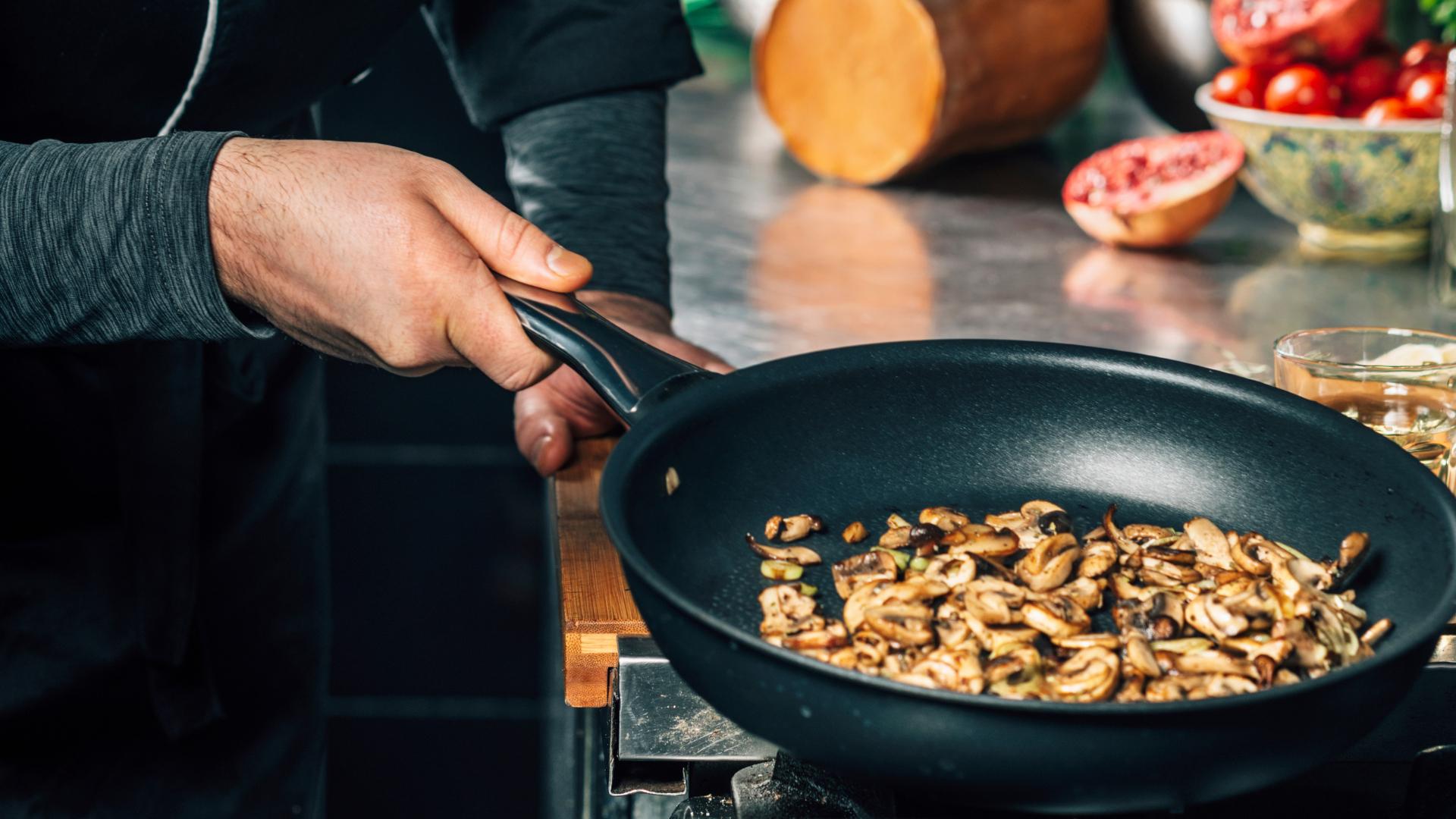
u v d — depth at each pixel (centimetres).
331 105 127
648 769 72
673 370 73
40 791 95
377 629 135
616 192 93
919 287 104
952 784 60
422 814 138
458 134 128
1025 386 76
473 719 137
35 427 92
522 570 134
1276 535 72
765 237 113
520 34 95
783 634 69
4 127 86
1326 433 71
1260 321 99
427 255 75
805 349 94
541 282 76
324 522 108
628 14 95
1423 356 81
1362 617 68
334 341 78
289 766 104
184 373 91
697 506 72
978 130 126
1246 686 66
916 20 119
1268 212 120
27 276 75
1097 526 74
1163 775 58
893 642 69
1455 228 101
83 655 94
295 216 75
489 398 131
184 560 93
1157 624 69
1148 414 75
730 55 170
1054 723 56
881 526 74
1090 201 113
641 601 66
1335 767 71
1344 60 112
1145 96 129
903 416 76
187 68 87
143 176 75
